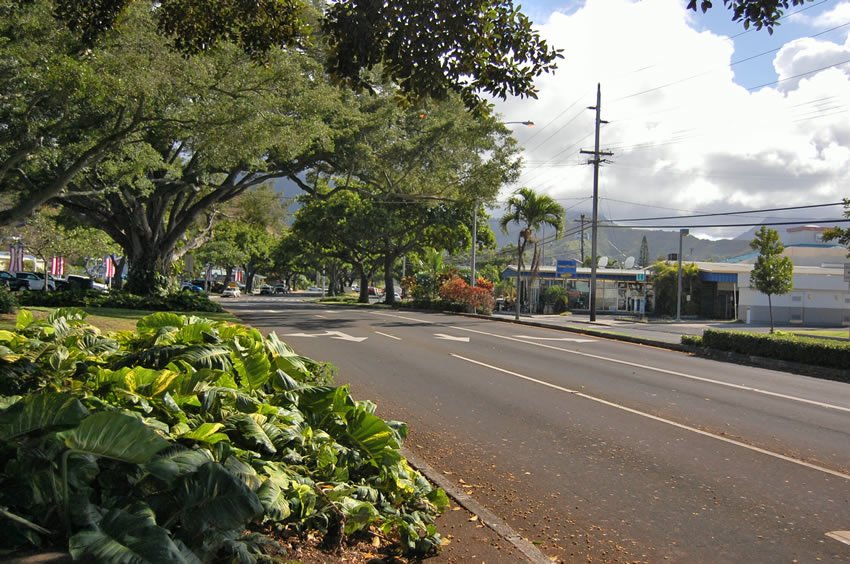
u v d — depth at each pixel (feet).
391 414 30.81
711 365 52.95
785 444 26.73
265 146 62.34
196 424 15.42
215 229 195.11
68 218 114.52
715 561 15.84
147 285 96.32
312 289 371.56
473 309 122.83
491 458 24.21
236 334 22.57
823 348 51.24
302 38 28.58
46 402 11.91
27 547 11.12
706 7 18.20
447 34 19.98
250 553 12.46
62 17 28.02
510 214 117.39
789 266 99.91
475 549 15.90
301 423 18.49
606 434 27.84
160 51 47.01
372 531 16.22
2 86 44.75
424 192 117.50
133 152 64.85
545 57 21.47
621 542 16.92
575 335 80.28
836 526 18.10
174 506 12.12
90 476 12.00
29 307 67.41
